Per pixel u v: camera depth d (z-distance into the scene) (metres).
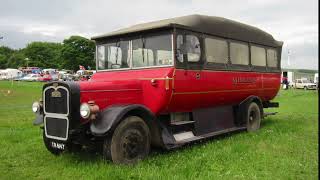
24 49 124.56
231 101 9.38
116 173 5.77
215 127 8.81
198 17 8.15
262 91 10.64
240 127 9.67
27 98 22.94
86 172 6.00
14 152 7.37
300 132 9.77
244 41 9.71
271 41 11.09
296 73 57.12
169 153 7.25
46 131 6.57
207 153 7.20
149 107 7.26
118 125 6.29
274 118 13.05
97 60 8.34
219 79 8.57
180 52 7.34
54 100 6.38
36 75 66.50
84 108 6.02
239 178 5.68
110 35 8.03
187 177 5.68
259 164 6.45
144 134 6.70
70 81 6.37
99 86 6.53
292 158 6.87
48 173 6.05
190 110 8.11
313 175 5.84
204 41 8.11
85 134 6.34
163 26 7.23
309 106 18.41
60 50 98.50
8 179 5.72
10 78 67.88
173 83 7.18
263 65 10.66
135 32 7.64
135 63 7.70
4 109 15.81
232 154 7.10
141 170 5.99
